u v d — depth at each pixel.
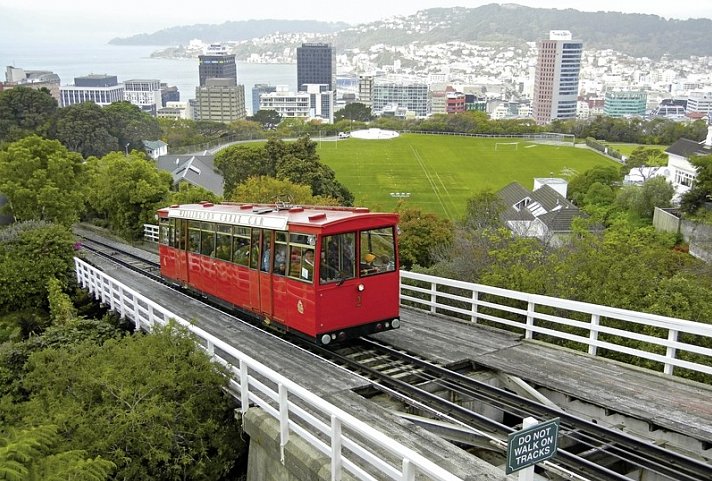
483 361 12.58
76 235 35.66
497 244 22.28
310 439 8.97
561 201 65.38
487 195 53.44
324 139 139.75
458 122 151.38
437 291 17.30
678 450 9.56
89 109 92.44
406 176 97.75
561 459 8.97
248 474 10.62
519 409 10.68
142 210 36.59
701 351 10.72
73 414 10.38
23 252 23.59
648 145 129.25
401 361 13.12
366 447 9.26
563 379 11.47
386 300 13.87
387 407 11.38
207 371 11.38
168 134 125.62
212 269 17.53
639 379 11.40
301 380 11.87
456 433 9.88
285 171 57.12
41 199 32.28
